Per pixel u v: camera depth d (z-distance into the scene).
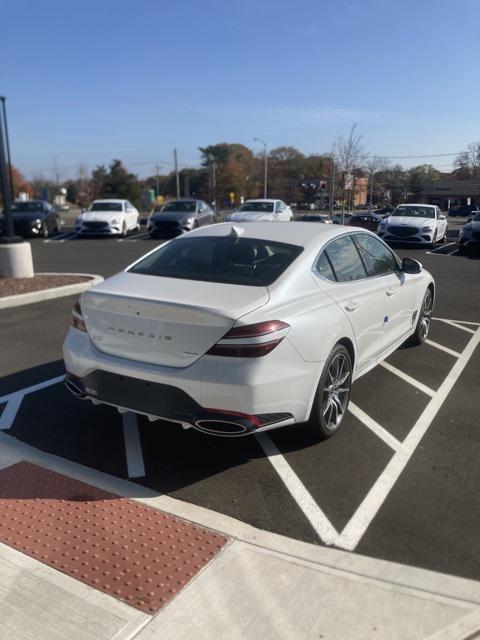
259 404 3.56
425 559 3.03
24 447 4.25
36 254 18.42
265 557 3.02
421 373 5.97
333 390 4.32
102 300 3.89
